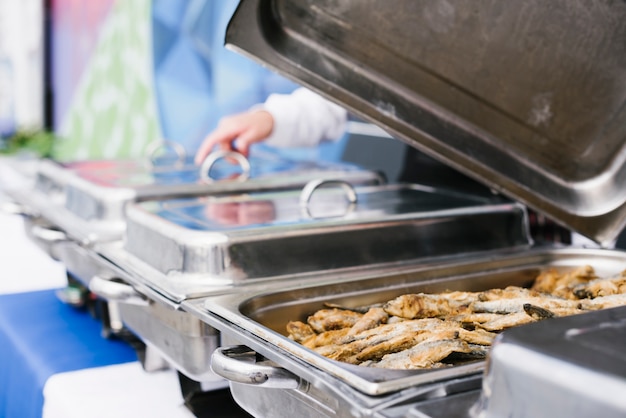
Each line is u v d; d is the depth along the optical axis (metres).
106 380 1.50
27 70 5.89
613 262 1.37
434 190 1.71
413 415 0.75
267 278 1.26
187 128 3.48
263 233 1.27
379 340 1.02
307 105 2.05
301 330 1.12
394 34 1.30
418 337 1.01
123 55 4.25
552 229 1.68
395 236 1.37
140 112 4.03
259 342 0.95
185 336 1.19
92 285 1.32
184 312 1.18
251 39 1.24
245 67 2.91
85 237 1.58
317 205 1.52
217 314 1.08
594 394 0.63
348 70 1.31
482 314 1.11
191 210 1.47
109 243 1.54
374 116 1.31
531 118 1.36
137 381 1.49
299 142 2.06
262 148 2.81
